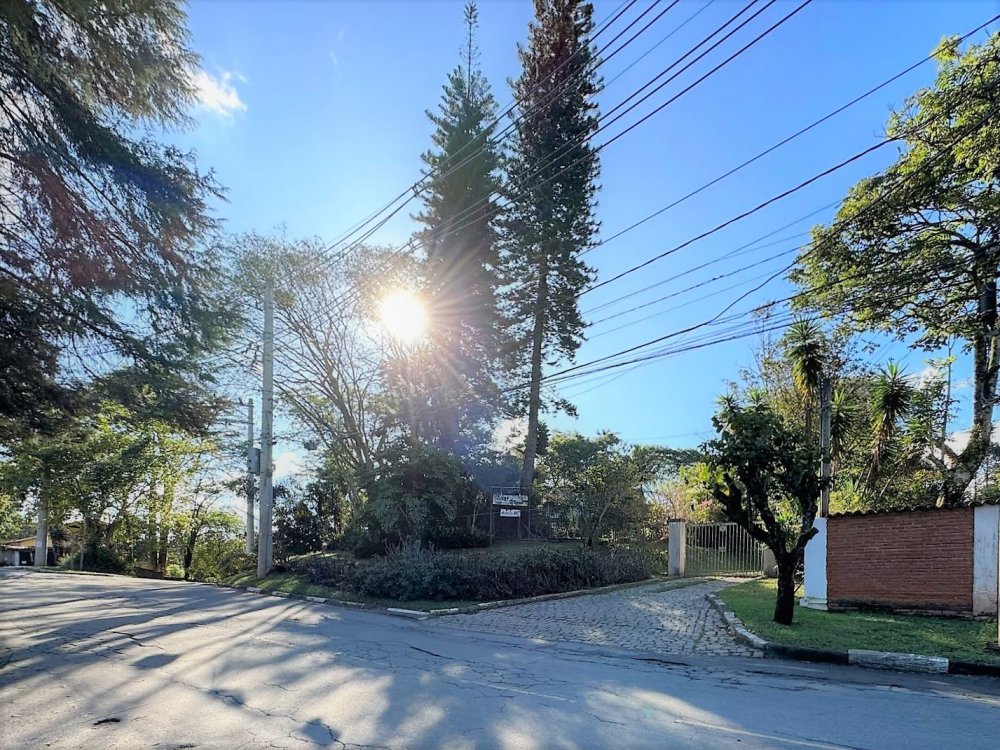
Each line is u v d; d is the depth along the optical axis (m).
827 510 13.40
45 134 8.20
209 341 10.41
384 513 18.66
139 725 5.29
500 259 27.75
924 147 16.89
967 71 15.55
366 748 4.70
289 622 11.60
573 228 26.19
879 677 7.38
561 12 24.98
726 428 10.52
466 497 20.95
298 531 25.22
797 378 18.52
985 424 17.62
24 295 8.94
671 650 9.12
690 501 26.02
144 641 9.34
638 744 4.79
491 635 10.57
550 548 18.09
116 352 10.14
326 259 23.23
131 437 30.14
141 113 9.07
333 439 26.05
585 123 25.19
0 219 8.80
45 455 27.92
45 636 9.81
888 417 17.33
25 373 9.74
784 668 7.85
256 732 5.07
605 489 22.05
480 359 27.52
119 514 32.75
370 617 12.75
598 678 7.10
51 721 5.42
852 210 18.62
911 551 10.97
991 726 5.35
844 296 17.56
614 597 15.30
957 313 19.83
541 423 29.05
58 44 8.01
